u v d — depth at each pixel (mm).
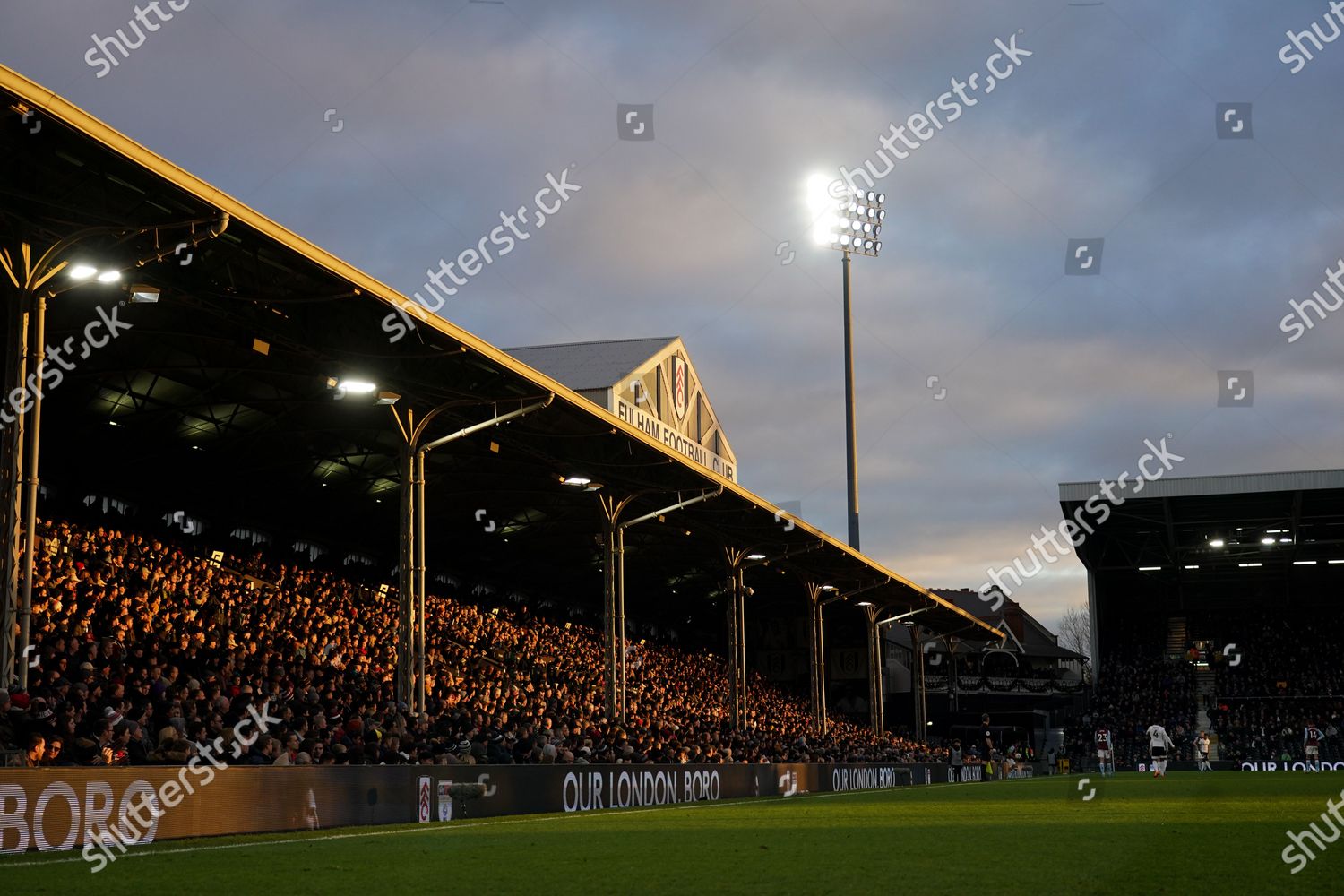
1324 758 78562
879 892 8844
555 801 25078
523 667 48906
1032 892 8781
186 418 33969
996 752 77188
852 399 77000
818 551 55281
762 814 21984
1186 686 88438
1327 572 89312
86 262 19656
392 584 51500
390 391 27578
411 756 24828
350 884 9555
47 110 16156
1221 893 8656
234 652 31266
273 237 20844
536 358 63406
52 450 35094
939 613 78250
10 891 9102
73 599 28125
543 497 46531
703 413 70688
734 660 50406
